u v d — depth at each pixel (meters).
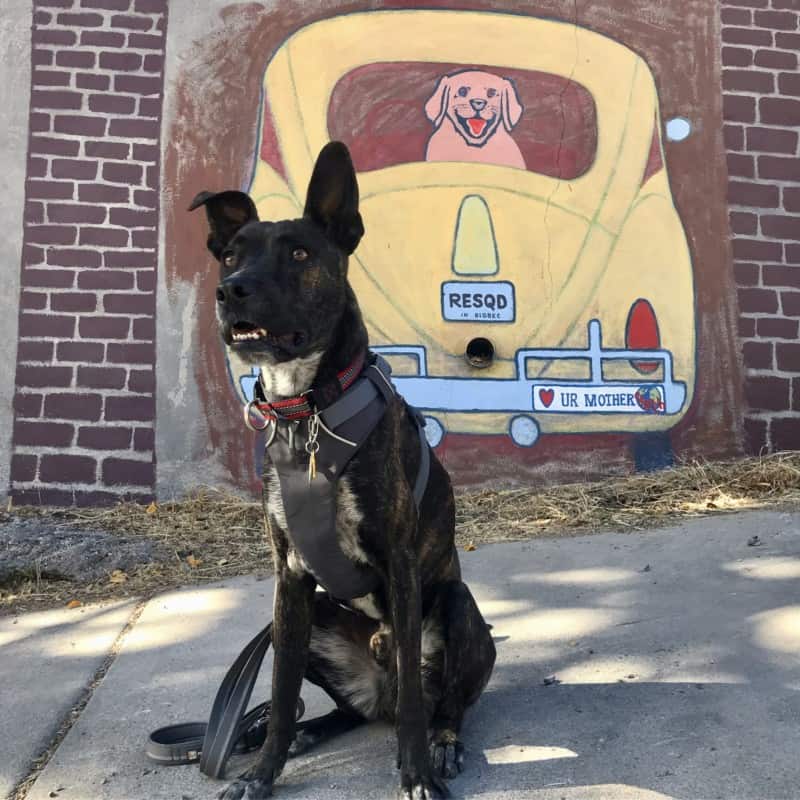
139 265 5.90
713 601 3.62
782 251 6.29
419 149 6.13
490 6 6.29
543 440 5.96
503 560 4.41
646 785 2.36
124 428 5.78
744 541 4.30
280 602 2.65
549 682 3.06
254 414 3.12
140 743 2.82
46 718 3.03
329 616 2.85
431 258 6.05
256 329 2.42
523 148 6.20
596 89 6.29
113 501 5.71
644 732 2.65
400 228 6.05
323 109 6.11
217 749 2.60
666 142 6.28
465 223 6.10
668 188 6.25
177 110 6.04
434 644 2.79
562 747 2.61
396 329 5.97
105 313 5.85
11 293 5.81
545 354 6.04
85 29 6.06
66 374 5.78
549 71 6.28
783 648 3.12
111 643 3.69
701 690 2.88
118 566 4.64
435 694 2.78
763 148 6.36
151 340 5.86
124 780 2.61
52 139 5.95
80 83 6.01
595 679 3.05
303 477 2.51
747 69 6.40
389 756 2.66
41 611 4.18
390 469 2.55
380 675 2.84
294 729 2.60
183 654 3.51
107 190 5.94
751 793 2.28
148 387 5.82
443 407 5.93
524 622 3.62
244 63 6.11
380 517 2.53
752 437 6.10
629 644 3.29
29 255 5.85
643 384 6.07
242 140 6.06
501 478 5.90
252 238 2.57
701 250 6.22
